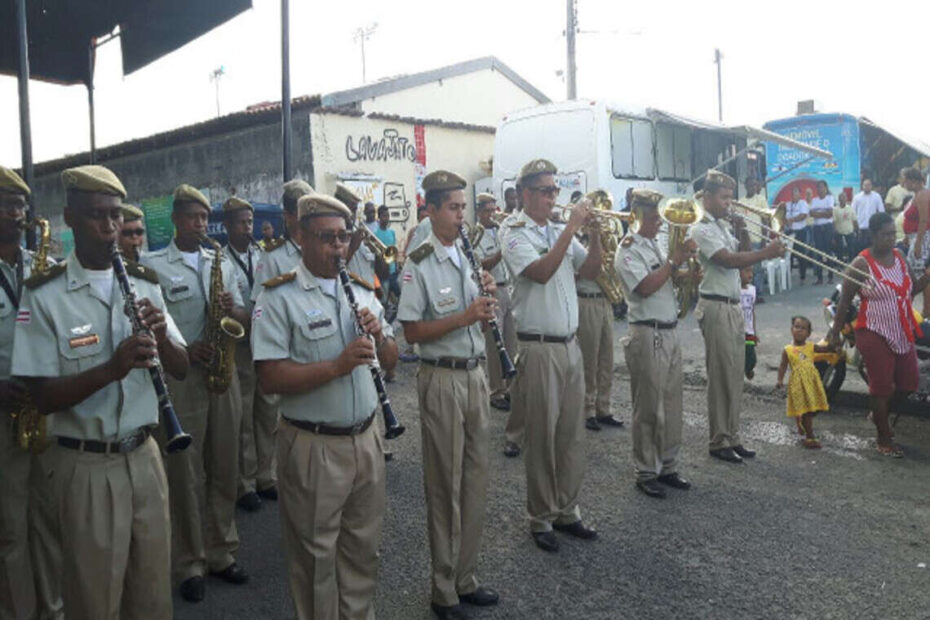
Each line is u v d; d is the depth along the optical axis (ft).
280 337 9.54
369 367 10.04
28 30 25.58
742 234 19.31
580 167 40.11
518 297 14.19
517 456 19.29
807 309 35.47
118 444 8.96
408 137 52.29
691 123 42.83
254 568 13.85
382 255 19.24
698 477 17.51
